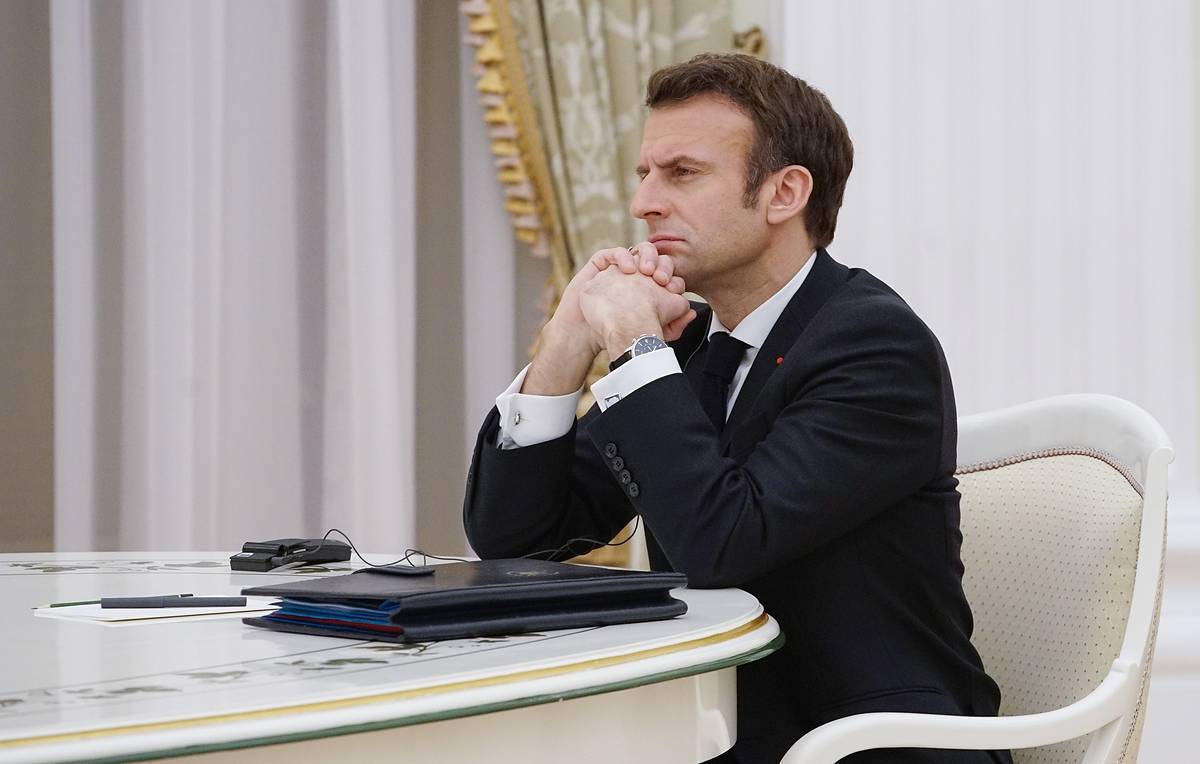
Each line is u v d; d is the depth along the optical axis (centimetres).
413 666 278
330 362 1197
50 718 229
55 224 1147
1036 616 493
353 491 1191
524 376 526
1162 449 454
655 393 448
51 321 1147
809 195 505
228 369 1185
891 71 1182
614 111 1205
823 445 441
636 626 341
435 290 1227
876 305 470
